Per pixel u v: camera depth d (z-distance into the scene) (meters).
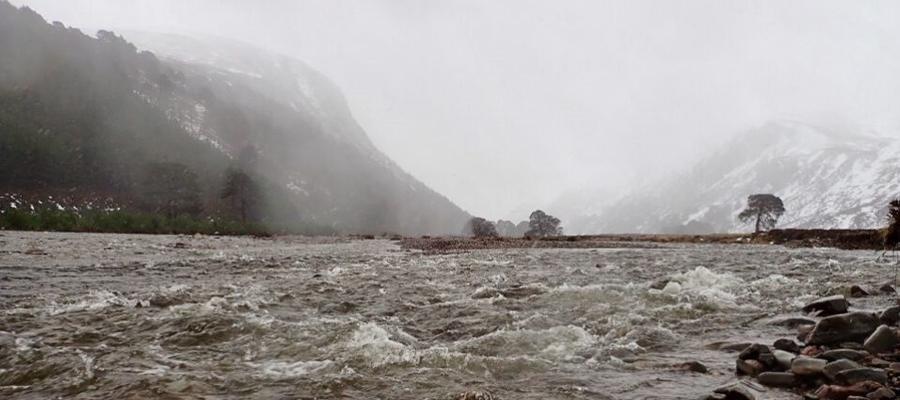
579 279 12.83
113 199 109.38
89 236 34.94
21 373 4.96
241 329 6.64
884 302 8.81
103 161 122.75
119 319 7.27
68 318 7.32
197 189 111.00
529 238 53.62
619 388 4.57
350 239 51.78
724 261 18.48
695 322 7.45
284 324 6.89
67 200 101.12
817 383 4.55
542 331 6.71
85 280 11.95
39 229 43.50
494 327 7.22
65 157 113.12
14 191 96.12
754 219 127.75
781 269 14.91
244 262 17.44
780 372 4.79
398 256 21.70
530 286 10.67
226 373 5.00
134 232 52.06
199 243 31.03
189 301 8.79
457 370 5.15
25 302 8.60
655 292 9.73
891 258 18.09
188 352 5.76
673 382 4.75
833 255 21.20
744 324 7.34
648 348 6.10
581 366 5.36
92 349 5.79
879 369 4.56
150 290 10.30
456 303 9.12
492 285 11.55
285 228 79.69
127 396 4.33
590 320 7.54
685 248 31.97
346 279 12.80
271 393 4.43
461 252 25.47
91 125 135.00
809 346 5.65
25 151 105.06
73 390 4.50
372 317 8.06
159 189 108.94
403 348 5.86
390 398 4.33
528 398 4.30
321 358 5.52
